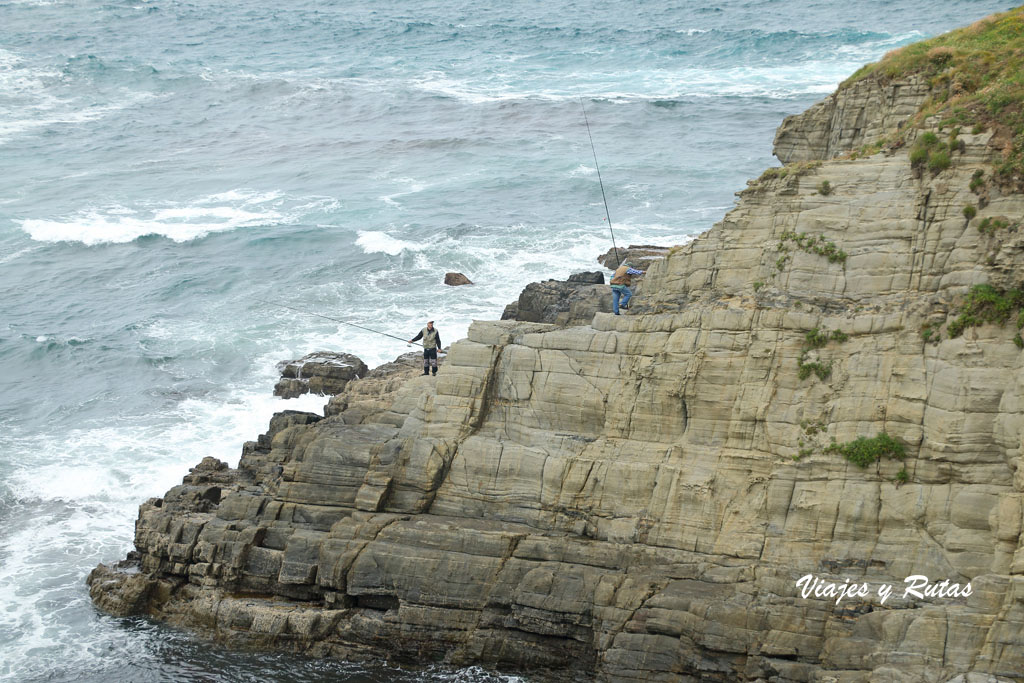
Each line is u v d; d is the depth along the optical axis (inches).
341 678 1270.9
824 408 1231.5
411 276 2556.6
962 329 1186.0
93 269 2780.5
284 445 1584.6
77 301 2573.8
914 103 1596.9
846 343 1243.8
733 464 1253.1
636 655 1176.2
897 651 1078.4
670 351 1306.6
